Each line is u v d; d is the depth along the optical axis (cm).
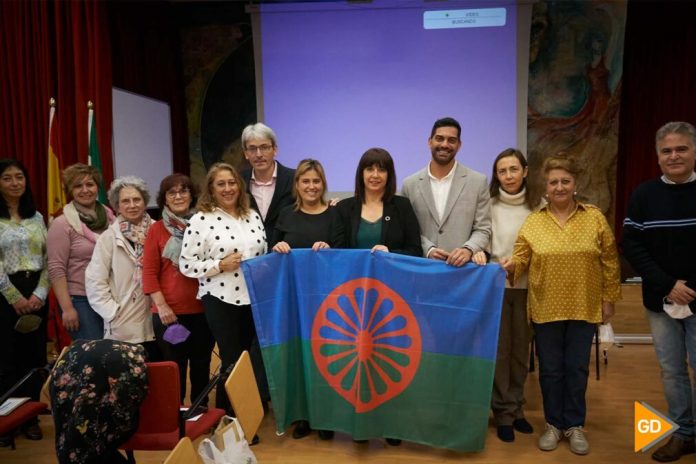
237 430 185
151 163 571
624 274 407
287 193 290
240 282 242
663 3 558
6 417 216
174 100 620
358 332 237
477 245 238
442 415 232
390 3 557
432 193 259
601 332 395
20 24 434
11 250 263
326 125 581
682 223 214
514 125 559
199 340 260
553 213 242
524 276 252
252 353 293
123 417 163
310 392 248
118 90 513
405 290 231
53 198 411
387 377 237
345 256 237
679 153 210
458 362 228
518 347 257
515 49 550
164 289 251
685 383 230
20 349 274
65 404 161
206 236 239
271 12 573
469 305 224
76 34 430
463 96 561
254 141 280
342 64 571
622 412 288
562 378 245
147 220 269
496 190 264
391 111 571
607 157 597
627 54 586
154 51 580
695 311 214
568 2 579
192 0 613
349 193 586
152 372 179
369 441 256
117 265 254
